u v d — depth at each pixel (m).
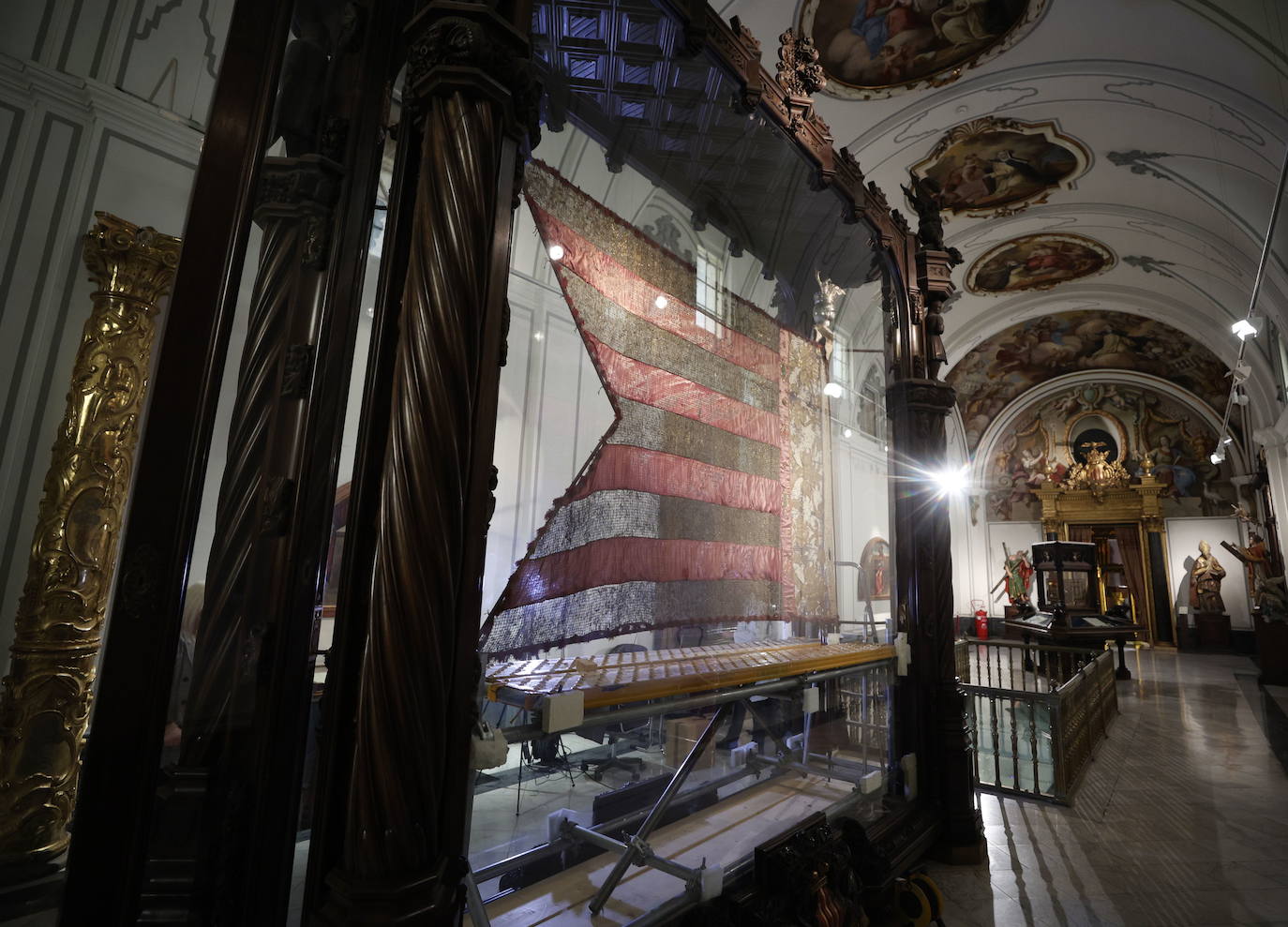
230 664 1.64
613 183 4.14
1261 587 10.95
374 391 1.50
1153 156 8.12
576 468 5.03
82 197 3.35
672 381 2.82
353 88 1.91
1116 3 5.95
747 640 4.16
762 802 3.33
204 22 3.88
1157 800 4.60
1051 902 3.02
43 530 3.02
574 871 2.58
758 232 4.04
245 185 1.52
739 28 2.89
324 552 1.73
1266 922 2.85
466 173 1.39
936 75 6.86
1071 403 18.83
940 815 3.58
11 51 3.22
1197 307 12.03
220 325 1.46
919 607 3.81
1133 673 12.36
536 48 2.41
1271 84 5.94
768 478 3.34
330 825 1.31
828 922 2.34
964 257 11.38
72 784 2.94
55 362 3.23
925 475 3.94
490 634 1.96
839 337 5.68
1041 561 12.85
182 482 1.39
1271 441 11.49
